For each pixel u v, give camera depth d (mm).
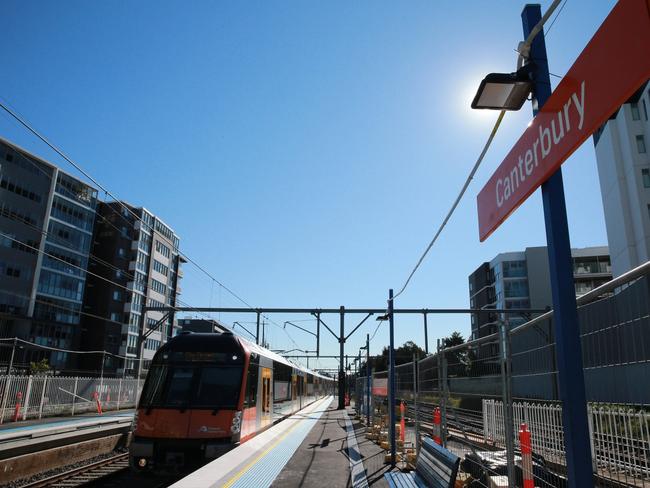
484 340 6828
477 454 7324
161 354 13109
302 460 11414
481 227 4625
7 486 11328
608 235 43625
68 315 66500
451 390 8688
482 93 4270
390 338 11750
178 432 12000
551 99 3236
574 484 3254
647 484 4406
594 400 4520
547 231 3654
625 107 40906
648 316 3645
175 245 92188
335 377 93812
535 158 3473
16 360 58594
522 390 6000
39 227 62625
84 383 29578
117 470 13070
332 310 31047
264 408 16281
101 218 75875
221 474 9273
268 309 30719
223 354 13086
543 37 4195
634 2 2312
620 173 41344
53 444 13719
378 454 12852
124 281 76062
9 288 58656
